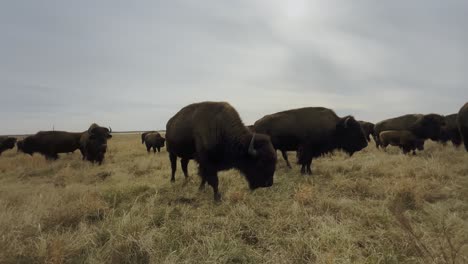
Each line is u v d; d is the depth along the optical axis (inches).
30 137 665.6
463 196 216.1
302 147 364.8
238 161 245.9
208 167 248.7
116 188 282.0
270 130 391.9
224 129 245.9
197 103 291.6
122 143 1143.0
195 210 215.0
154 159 541.3
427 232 150.1
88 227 181.2
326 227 158.9
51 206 215.2
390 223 168.9
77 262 137.6
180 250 145.2
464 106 374.9
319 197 224.4
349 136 369.1
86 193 256.4
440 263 115.5
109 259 139.8
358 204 207.0
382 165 335.0
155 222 189.0
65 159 668.7
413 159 368.5
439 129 534.6
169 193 272.2
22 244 150.8
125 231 163.3
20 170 486.6
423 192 220.7
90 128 560.4
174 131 290.5
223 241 153.5
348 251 132.3
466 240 139.9
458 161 354.3
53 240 148.2
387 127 605.6
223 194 261.1
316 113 375.9
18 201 247.3
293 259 134.8
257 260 138.7
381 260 128.4
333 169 346.6
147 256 142.0
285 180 313.9
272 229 171.8
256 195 250.2
